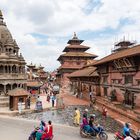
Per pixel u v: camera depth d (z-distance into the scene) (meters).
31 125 30.16
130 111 32.16
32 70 132.38
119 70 39.62
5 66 60.47
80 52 113.31
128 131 19.78
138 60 32.34
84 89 68.19
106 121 32.47
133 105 34.25
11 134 25.11
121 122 30.64
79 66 109.25
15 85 61.41
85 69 76.25
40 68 159.12
